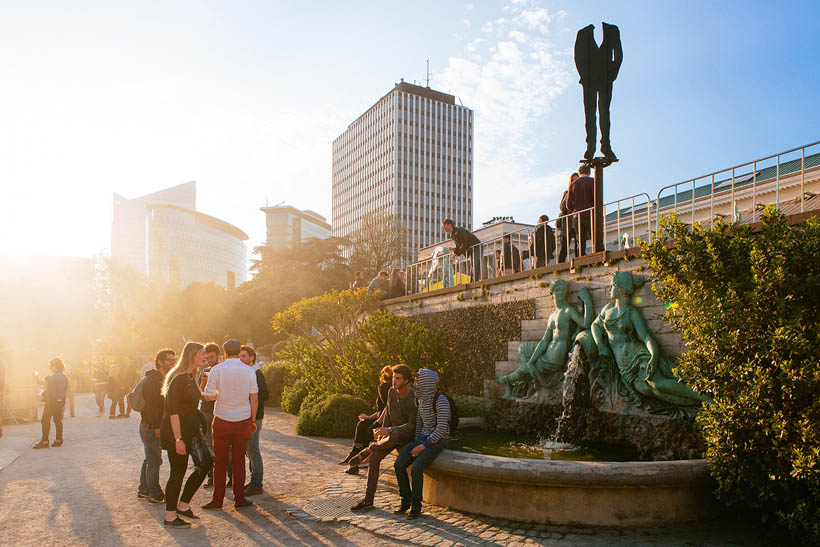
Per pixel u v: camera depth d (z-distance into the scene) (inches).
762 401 181.6
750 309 187.3
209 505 239.9
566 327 343.6
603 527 206.2
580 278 345.1
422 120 4945.9
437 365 471.5
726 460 190.9
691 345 210.8
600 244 350.9
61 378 406.3
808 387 169.5
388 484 279.1
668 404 272.4
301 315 522.3
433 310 517.3
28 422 578.9
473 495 228.4
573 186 389.7
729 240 207.0
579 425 317.4
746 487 191.9
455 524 214.4
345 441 413.7
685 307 211.6
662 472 204.2
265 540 201.8
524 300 397.7
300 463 333.7
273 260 2167.8
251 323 1684.3
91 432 484.7
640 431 282.2
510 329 410.6
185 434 223.3
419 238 4825.3
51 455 369.1
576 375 321.1
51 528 215.5
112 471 317.7
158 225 7805.1
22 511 237.9
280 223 7588.6
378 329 469.4
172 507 217.9
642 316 295.7
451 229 534.9
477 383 443.2
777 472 178.9
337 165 5802.2
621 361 294.2
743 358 190.5
